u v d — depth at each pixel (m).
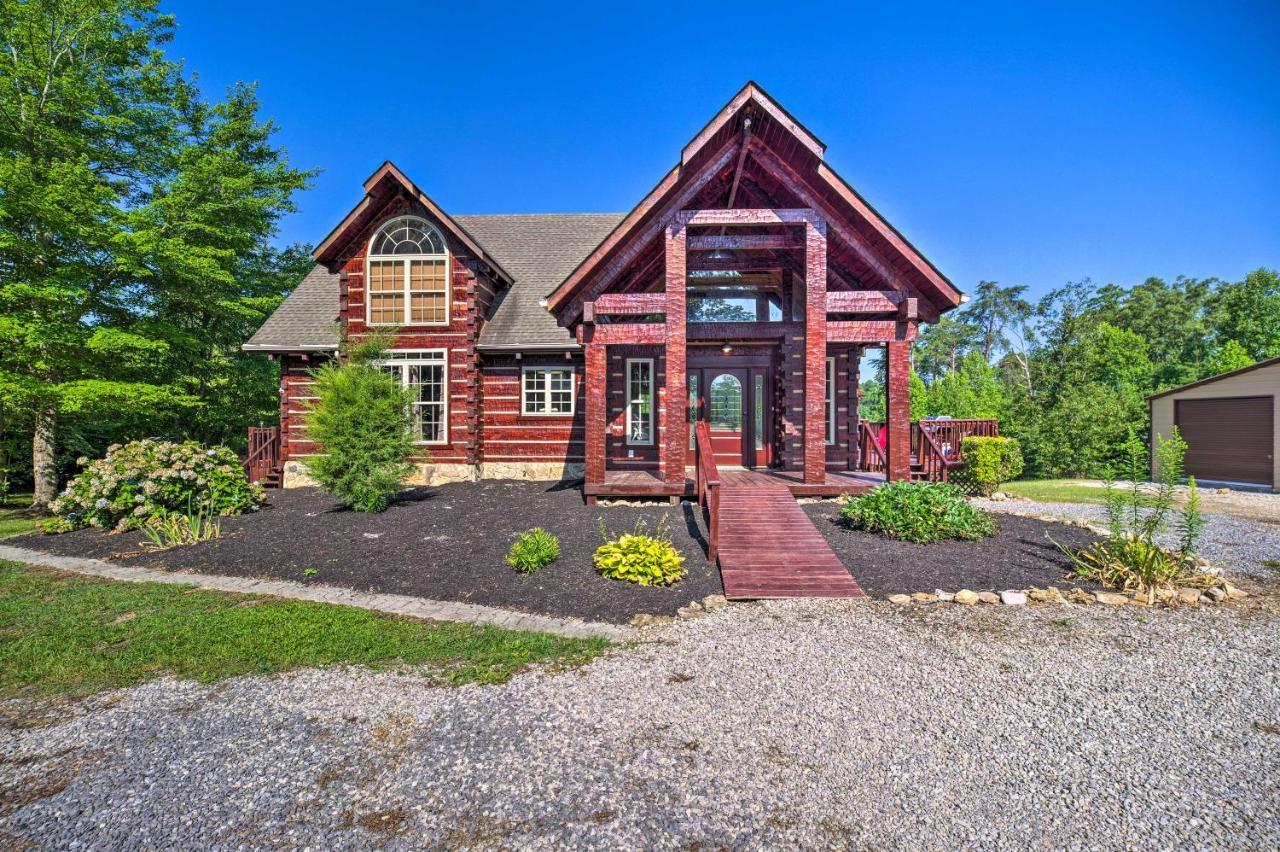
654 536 8.13
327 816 2.82
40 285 13.36
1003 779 3.09
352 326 14.06
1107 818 2.77
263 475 13.96
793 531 7.92
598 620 5.65
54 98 14.44
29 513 13.91
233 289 19.42
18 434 17.16
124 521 9.61
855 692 4.10
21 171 12.32
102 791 3.05
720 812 2.82
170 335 15.29
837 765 3.21
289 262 25.78
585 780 3.09
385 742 3.50
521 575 6.85
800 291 12.17
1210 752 3.33
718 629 5.36
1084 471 19.69
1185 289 48.03
